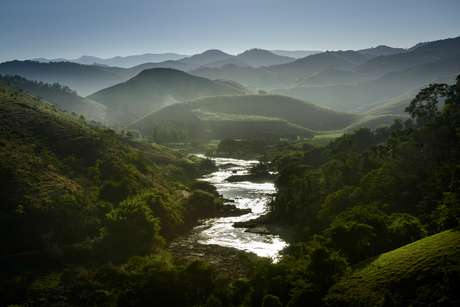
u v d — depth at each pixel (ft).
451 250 173.78
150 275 203.00
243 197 472.85
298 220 349.82
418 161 337.93
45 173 326.85
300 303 171.63
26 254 246.27
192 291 197.88
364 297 166.40
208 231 342.64
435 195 268.41
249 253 278.46
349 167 380.37
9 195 282.36
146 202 328.49
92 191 336.29
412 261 177.37
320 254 193.47
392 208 277.03
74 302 202.90
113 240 273.54
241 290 194.80
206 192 437.58
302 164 554.46
